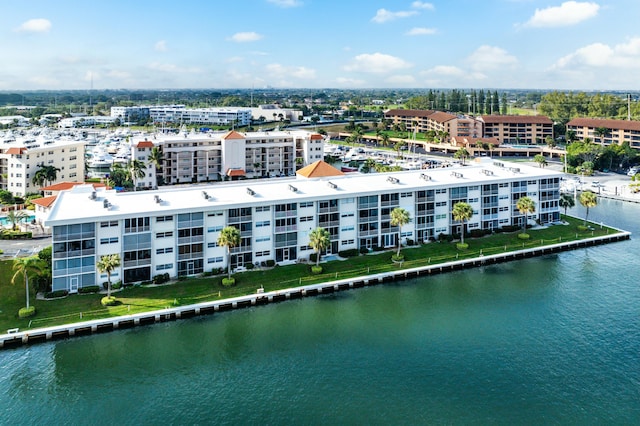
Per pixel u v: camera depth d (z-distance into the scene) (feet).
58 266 272.10
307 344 238.27
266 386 205.57
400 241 349.00
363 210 350.43
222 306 271.08
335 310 273.75
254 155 652.89
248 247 316.81
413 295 294.05
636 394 199.82
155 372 215.72
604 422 184.14
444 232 384.27
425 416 186.91
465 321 261.03
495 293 297.12
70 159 576.61
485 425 182.50
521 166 465.88
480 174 419.13
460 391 201.87
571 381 208.64
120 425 183.52
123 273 286.46
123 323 251.39
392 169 619.26
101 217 276.82
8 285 283.18
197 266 304.71
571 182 633.61
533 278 320.91
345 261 332.60
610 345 237.04
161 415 188.44
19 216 401.70
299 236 331.77
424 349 233.55
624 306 278.87
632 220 461.37
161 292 279.28
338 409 191.11
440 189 377.50
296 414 188.34
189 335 246.06
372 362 222.69
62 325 241.96
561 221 440.45
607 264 346.95
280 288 289.74
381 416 187.01
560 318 264.52
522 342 239.91
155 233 291.58
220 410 191.11
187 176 627.46
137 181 565.53
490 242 377.09
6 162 524.93
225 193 333.42
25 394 200.64
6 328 238.48
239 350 233.14
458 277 322.34
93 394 200.95
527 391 202.08
